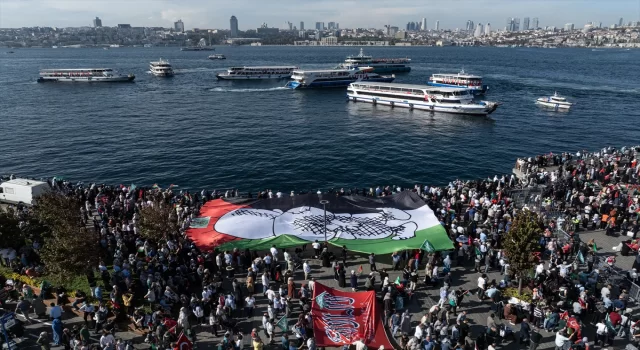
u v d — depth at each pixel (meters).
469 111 116.56
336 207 36.47
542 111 124.31
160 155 79.31
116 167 72.94
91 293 29.72
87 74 191.88
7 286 30.28
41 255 29.80
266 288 30.31
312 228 33.50
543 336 27.12
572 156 70.00
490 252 33.47
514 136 94.69
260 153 80.94
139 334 27.08
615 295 30.38
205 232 33.47
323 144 87.38
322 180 68.06
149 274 29.62
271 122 108.69
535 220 29.58
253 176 69.50
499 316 28.61
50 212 35.25
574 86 180.62
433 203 43.16
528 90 168.75
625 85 184.12
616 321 26.64
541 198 45.59
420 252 32.69
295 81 176.00
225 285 31.58
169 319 26.30
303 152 81.69
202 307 28.33
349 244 31.56
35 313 28.38
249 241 32.12
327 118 115.00
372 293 27.27
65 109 123.44
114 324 27.19
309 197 37.84
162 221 34.72
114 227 37.81
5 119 108.31
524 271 29.62
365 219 34.78
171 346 24.17
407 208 36.56
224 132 96.94
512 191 48.16
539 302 28.53
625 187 50.09
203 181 67.25
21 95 150.50
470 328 27.59
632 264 34.62
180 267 30.42
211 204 38.19
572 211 43.94
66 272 29.08
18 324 26.17
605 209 41.78
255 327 27.80
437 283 31.78
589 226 41.62
